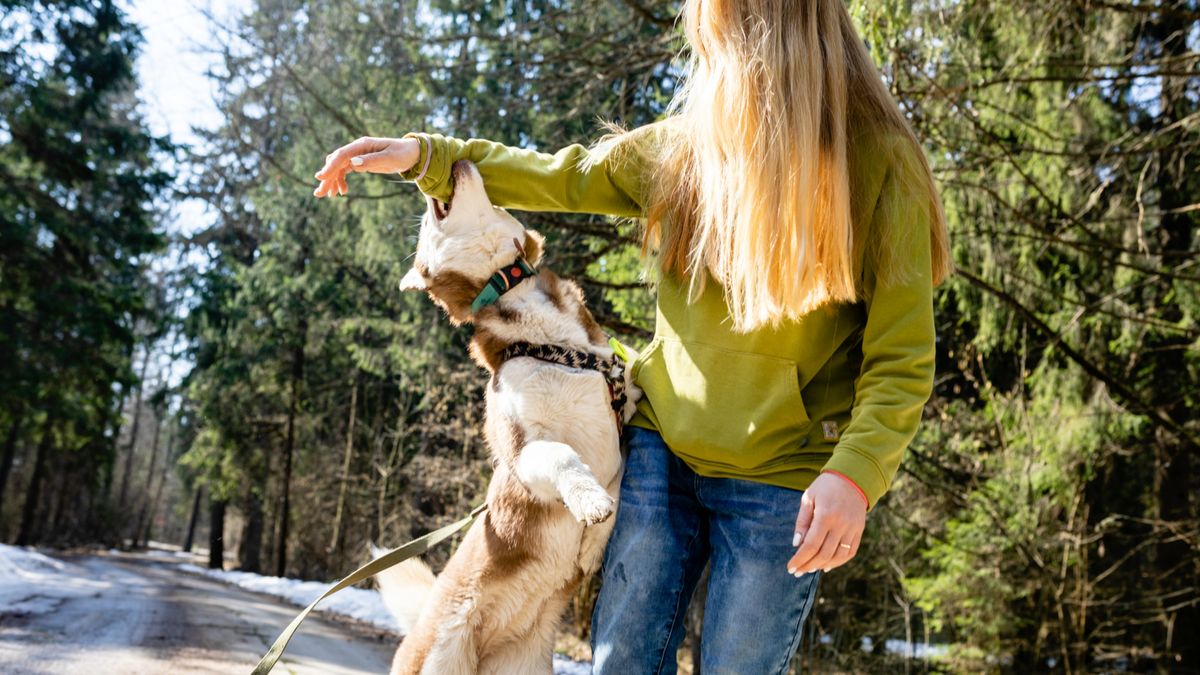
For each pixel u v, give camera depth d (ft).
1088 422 31.42
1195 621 36.45
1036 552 33.88
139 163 78.95
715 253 6.56
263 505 99.81
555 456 7.03
